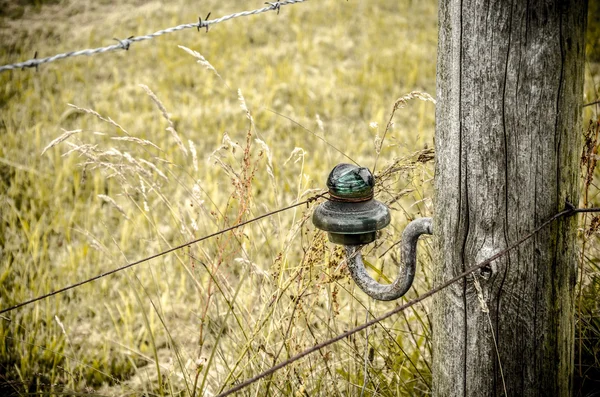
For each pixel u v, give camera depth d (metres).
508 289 1.78
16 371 3.24
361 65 8.95
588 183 2.35
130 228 4.66
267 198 4.93
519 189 1.71
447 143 1.78
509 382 1.85
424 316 3.10
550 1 1.58
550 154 1.68
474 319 1.84
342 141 6.29
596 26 8.24
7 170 5.75
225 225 2.72
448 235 1.83
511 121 1.67
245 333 2.62
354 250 2.09
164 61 9.09
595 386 2.46
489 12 1.62
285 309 2.56
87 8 11.66
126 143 6.27
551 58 1.62
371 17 11.12
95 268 4.23
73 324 3.72
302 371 2.49
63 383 3.21
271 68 8.66
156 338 3.59
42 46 9.64
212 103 7.57
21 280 3.94
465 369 1.89
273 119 7.00
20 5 11.55
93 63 9.06
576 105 1.70
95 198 5.14
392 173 2.56
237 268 3.85
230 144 2.62
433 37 10.11
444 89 1.76
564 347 1.87
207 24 2.34
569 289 1.83
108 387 3.20
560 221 1.74
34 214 4.88
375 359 2.88
